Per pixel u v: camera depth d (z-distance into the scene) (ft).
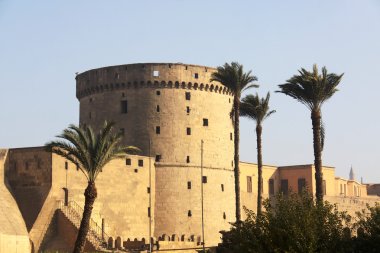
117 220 356.79
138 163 374.22
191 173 391.86
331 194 507.71
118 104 393.91
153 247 337.93
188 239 385.70
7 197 322.55
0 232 296.71
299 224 154.10
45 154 325.83
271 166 487.20
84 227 235.81
